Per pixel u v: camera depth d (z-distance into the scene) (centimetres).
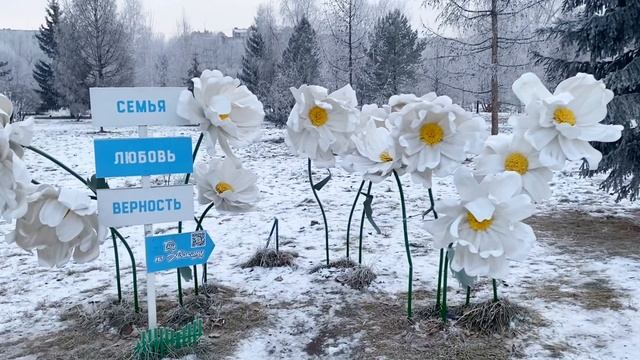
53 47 4334
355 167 356
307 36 2884
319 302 436
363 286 465
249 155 1669
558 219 730
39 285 492
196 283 428
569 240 617
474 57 1669
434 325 379
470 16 1550
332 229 683
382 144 354
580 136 275
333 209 814
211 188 372
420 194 926
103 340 372
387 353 348
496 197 282
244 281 489
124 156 326
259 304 432
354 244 611
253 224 719
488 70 1550
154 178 1108
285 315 411
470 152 310
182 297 439
